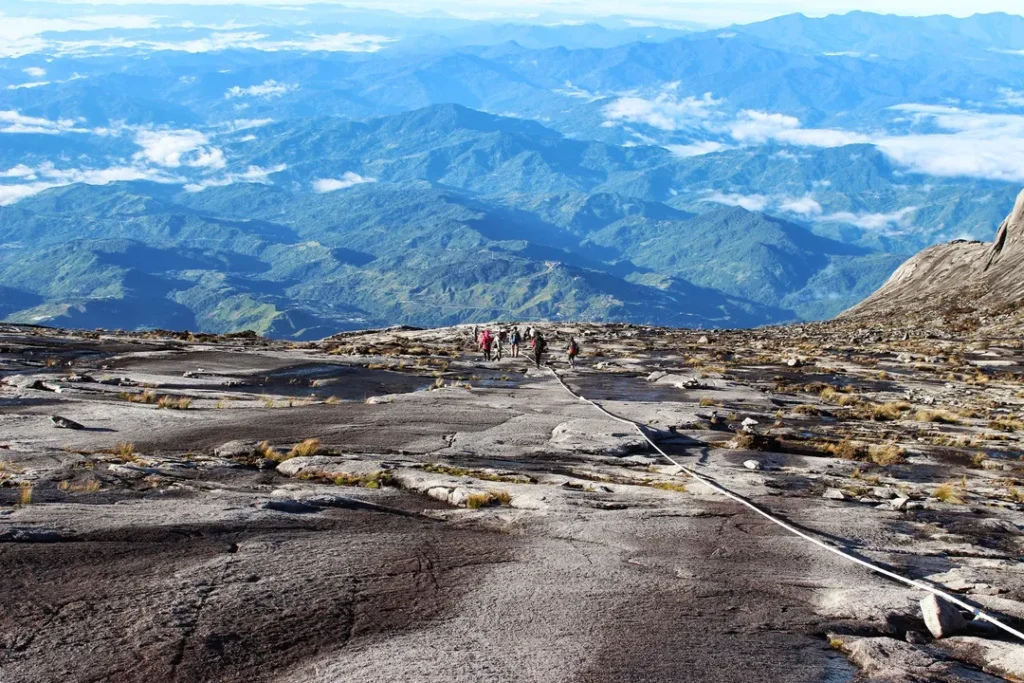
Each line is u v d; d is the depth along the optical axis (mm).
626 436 23812
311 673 7840
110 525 11500
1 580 9516
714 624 9477
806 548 12695
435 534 12445
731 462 21234
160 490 14047
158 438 21172
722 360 52562
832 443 24750
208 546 11055
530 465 19641
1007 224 102062
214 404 28469
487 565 11148
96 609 8953
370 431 23484
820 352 59094
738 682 7988
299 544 11430
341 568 10609
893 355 56875
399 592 9984
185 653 8102
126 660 7922
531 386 38500
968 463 23062
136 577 9844
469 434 23609
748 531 13547
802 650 8852
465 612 9492
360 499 14625
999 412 34062
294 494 14367
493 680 7797
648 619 9523
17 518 11500
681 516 14266
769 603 10258
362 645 8508
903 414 32500
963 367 50094
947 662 8594
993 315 77875
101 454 17734
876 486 18703
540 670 8062
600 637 8938
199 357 43500
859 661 8648
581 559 11594
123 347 46375
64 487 13789
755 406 33625
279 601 9445
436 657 8258
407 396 32375
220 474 16641
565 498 14953
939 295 98188
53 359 39250
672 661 8406
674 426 26859
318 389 34750
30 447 18750
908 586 11156
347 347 57750
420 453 20594
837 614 9977
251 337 70438
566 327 83938
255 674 7797
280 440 21438
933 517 15375
